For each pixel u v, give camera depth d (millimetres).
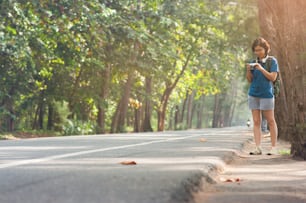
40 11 21859
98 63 29812
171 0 38844
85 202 3059
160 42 33094
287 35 8922
